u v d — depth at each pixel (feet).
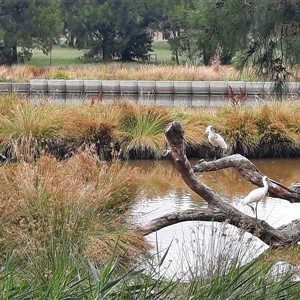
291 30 23.45
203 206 37.47
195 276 17.21
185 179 26.53
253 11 23.45
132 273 14.78
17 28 126.62
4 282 15.14
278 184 28.19
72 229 23.98
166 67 87.40
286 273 18.19
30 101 63.52
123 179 32.32
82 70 89.56
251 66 25.30
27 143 48.29
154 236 29.04
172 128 25.43
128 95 75.92
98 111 60.44
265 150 58.75
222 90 75.15
